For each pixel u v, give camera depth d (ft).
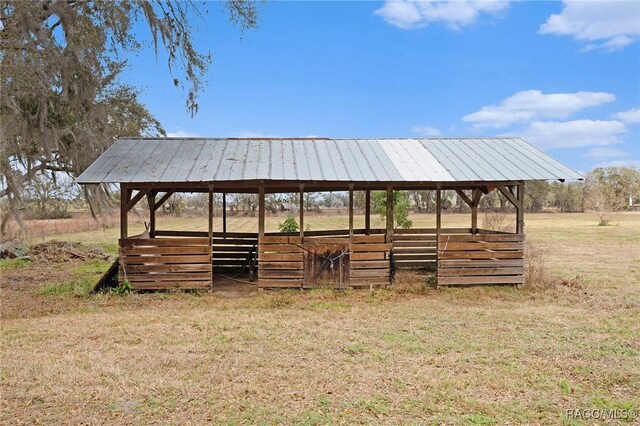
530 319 27.25
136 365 19.39
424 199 148.15
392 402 15.80
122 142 40.19
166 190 40.75
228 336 23.72
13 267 49.01
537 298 33.06
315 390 16.81
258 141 41.86
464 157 38.60
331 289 35.06
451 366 19.42
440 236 35.58
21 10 37.11
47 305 31.22
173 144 40.29
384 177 34.14
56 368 18.92
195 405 15.61
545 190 188.24
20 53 38.55
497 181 34.71
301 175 33.83
